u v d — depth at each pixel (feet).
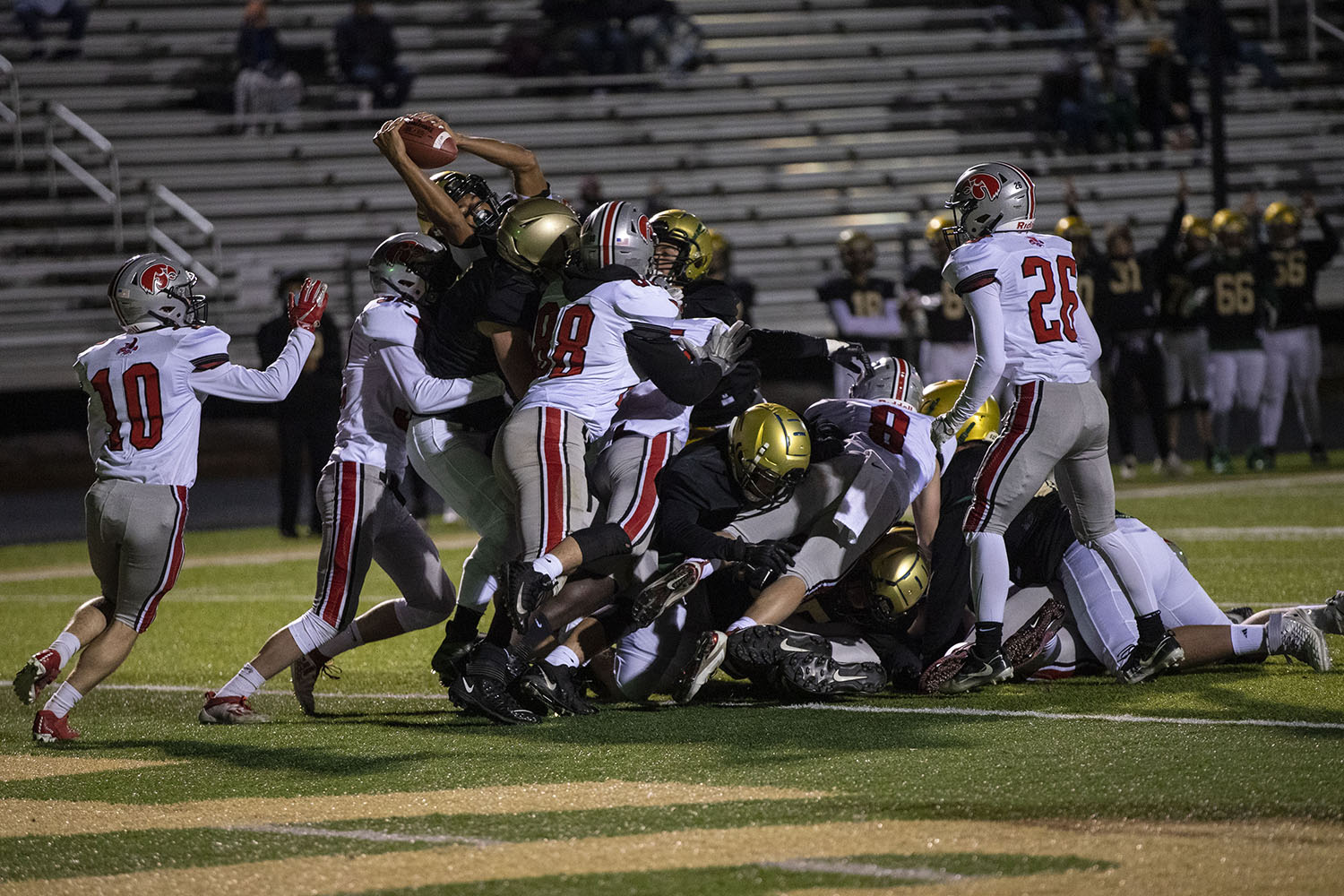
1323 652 43.06
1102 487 43.06
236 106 165.99
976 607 42.83
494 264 44.14
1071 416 41.88
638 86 178.81
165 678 53.52
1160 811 30.07
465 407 45.27
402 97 166.81
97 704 48.62
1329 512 88.38
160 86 168.96
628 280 42.70
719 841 29.22
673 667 43.91
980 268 42.34
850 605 45.21
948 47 189.06
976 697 43.19
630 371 43.06
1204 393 115.75
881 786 32.94
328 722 43.91
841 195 174.50
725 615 44.98
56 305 150.00
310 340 43.86
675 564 43.65
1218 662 45.24
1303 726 37.04
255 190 162.20
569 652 43.11
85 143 161.07
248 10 165.17
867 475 43.47
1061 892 25.57
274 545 99.81
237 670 54.70
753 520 43.55
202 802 34.19
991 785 32.60
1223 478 111.55
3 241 151.64
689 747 37.68
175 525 41.96
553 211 43.91
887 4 193.98
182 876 28.32
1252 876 25.98
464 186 45.96
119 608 42.68
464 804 33.01
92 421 42.52
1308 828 28.58
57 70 166.81
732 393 46.34
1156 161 177.99
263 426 146.10
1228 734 36.45
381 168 165.48
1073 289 43.09
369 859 28.91
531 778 35.22
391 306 44.75
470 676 41.50
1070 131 176.86
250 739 41.42
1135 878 26.11
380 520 44.57
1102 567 44.32
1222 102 136.56
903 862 27.45
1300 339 115.44
